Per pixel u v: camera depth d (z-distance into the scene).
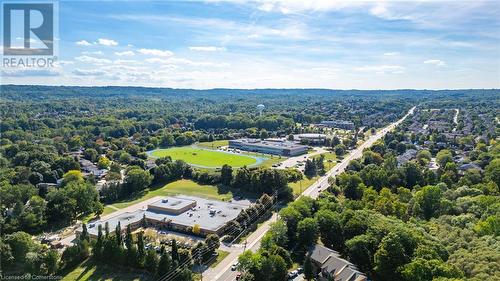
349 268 148.12
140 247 164.50
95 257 171.00
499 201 189.75
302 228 180.12
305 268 154.88
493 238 150.62
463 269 134.00
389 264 143.50
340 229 179.25
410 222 180.25
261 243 174.88
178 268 156.12
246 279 147.38
